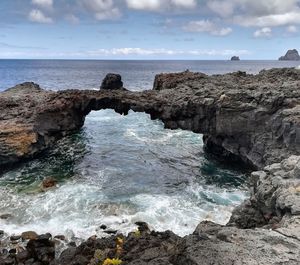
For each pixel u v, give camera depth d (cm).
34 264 1873
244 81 4562
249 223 1753
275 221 1514
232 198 2941
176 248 1150
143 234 1552
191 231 2338
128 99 4222
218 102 3519
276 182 1700
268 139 3231
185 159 3994
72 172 3516
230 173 3550
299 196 1509
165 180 3347
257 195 1745
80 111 4566
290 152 2891
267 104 3284
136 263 1090
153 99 4094
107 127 5588
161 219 2512
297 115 2927
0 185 3139
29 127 3716
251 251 1067
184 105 3741
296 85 3738
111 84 7531
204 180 3359
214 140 3872
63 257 1511
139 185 3206
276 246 1106
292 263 1012
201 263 1004
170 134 5150
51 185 3141
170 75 5612
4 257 1964
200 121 3738
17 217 2538
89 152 4216
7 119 3794
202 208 2720
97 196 2925
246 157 3534
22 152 3556
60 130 4334
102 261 1317
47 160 3884
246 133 3444
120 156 4081
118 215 2575
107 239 1608
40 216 2558
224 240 1159
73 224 2433
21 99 4362
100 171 3566
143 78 15712
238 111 3431
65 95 4453
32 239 2094
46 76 17088
